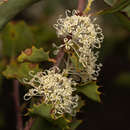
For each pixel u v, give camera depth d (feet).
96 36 0.97
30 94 0.94
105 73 2.02
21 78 0.99
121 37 1.77
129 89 2.10
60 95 0.93
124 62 1.98
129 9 0.99
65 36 0.95
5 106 1.63
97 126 2.16
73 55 0.95
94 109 2.15
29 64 0.99
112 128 2.30
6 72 0.99
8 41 1.21
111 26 1.75
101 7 1.30
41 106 0.93
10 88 1.50
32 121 0.97
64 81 0.94
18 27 1.21
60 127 0.96
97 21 1.58
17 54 1.22
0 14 0.97
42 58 0.98
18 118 1.15
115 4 0.96
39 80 0.96
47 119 0.95
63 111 0.97
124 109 2.19
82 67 0.96
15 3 0.96
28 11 1.69
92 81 0.97
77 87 0.97
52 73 0.95
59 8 1.72
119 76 1.98
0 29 0.99
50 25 1.38
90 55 0.96
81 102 1.02
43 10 1.72
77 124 1.02
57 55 0.98
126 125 2.34
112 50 1.80
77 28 0.93
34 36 1.27
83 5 0.99
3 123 1.67
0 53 1.39
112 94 2.13
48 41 1.40
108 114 2.20
